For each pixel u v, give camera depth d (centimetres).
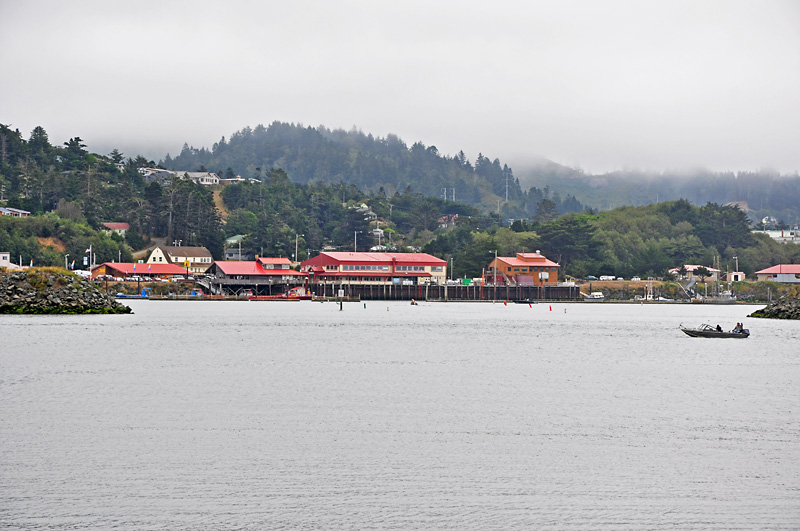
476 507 6412
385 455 7788
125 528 5922
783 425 9200
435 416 9569
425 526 6031
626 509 6400
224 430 8725
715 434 8731
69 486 6788
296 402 10388
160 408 9875
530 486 6912
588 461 7644
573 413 9838
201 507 6350
